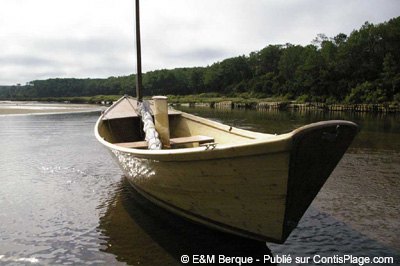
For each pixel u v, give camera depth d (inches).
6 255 135.1
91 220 171.6
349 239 147.3
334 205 189.8
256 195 116.0
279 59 3437.5
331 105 1622.8
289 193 109.3
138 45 335.0
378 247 139.7
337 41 2362.2
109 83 5423.2
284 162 102.1
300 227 160.4
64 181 247.9
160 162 135.5
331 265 126.4
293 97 2468.0
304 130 96.7
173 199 152.2
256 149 103.1
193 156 118.9
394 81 1651.1
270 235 124.6
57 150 384.2
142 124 295.9
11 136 513.3
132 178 187.8
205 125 256.8
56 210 186.5
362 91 1726.1
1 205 194.7
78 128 642.8
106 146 188.1
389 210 181.2
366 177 250.4
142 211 184.4
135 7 331.6
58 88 5876.0
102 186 235.0
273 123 765.9
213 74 4025.6
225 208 129.4
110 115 291.3
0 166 297.0
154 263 127.6
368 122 788.0
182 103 2856.8
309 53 2324.1
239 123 765.3
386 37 1923.0
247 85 3563.0
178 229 159.2
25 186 234.1
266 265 126.7
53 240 148.9
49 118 927.7
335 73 2063.2
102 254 135.1
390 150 370.9
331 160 114.7
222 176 118.6
